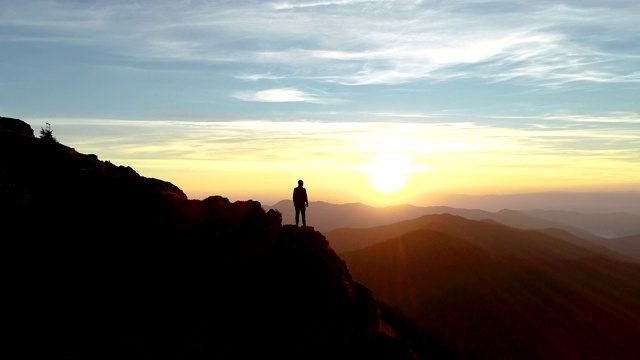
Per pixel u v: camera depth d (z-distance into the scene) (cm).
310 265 2011
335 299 1958
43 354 1271
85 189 1947
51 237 1678
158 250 1825
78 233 1742
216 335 1602
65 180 1953
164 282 1714
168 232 1927
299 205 2373
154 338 1476
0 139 2041
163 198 2088
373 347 2031
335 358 1806
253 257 2027
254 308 1792
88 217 1827
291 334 1720
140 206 1983
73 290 1524
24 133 2420
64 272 1574
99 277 1612
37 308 1412
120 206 1936
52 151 2105
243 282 1884
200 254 1902
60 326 1383
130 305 1562
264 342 1673
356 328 2000
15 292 1438
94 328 1420
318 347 1770
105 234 1783
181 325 1570
